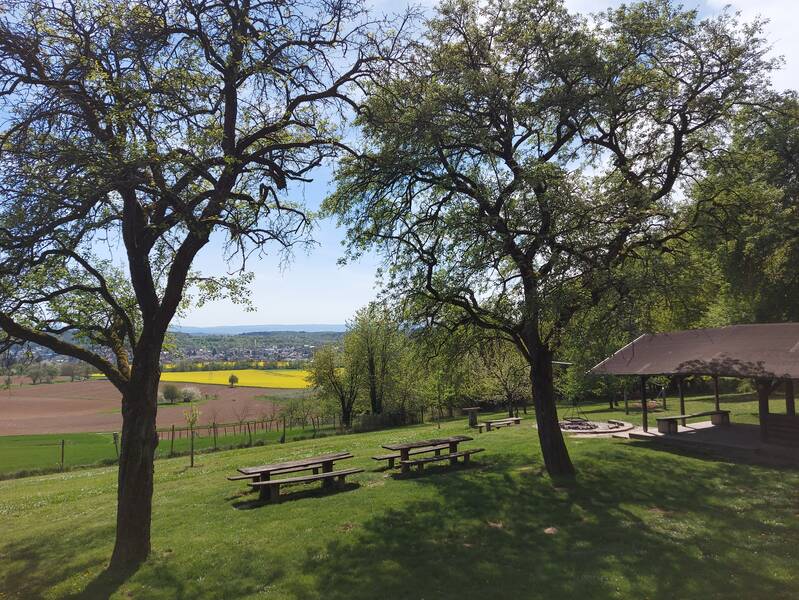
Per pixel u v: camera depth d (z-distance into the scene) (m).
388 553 8.79
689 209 16.03
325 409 49.06
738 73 14.77
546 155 14.66
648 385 39.25
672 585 7.11
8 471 26.31
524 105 13.08
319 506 11.73
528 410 41.78
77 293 11.27
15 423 55.00
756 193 16.08
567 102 13.03
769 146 24.05
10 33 8.25
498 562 8.26
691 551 8.28
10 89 8.41
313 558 8.68
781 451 14.67
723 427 19.86
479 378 31.00
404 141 12.20
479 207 12.84
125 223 9.12
